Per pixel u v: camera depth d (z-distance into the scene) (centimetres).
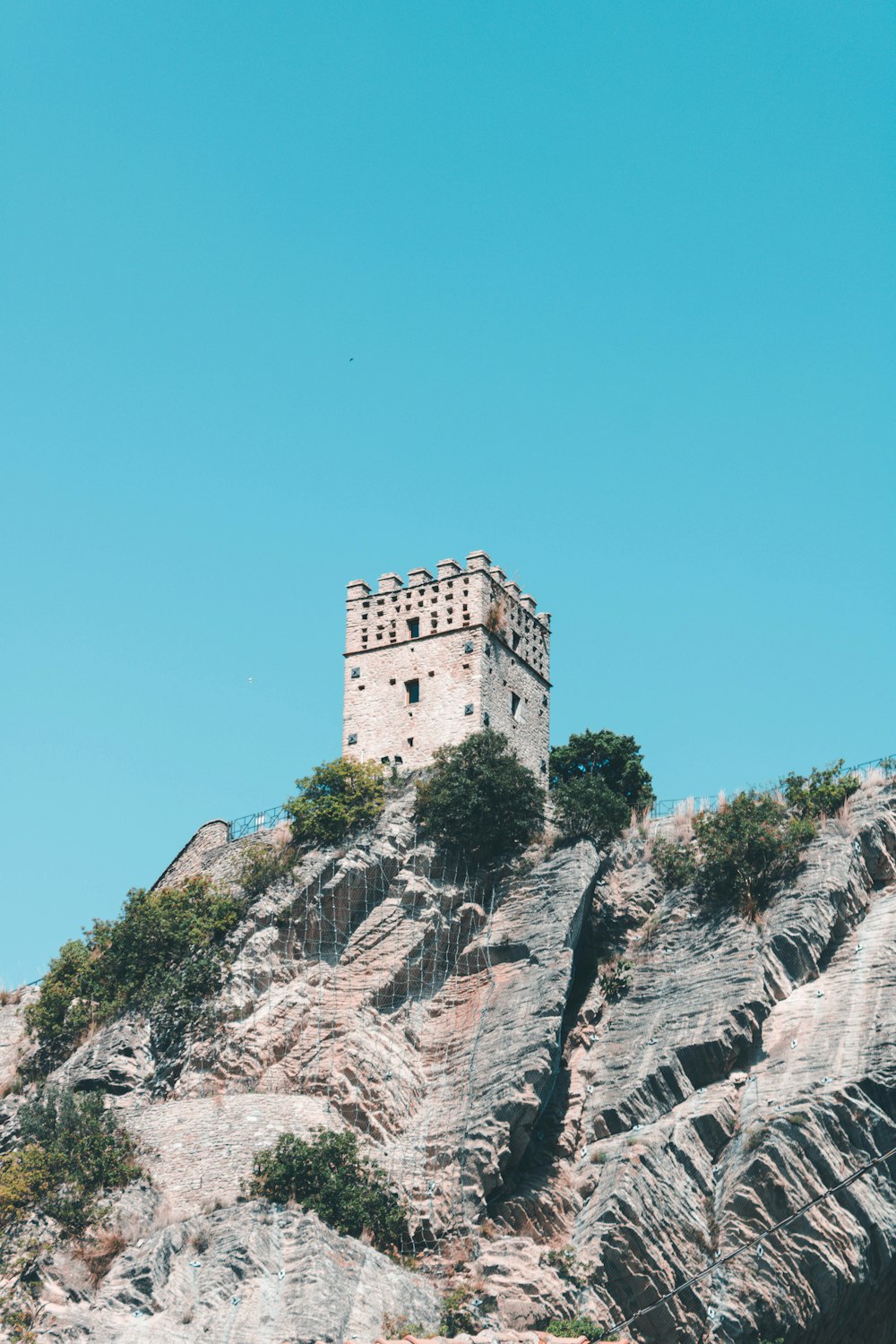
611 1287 6297
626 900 7706
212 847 8338
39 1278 5981
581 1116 6938
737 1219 6406
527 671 8750
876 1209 6356
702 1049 6869
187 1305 5956
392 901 7631
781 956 7062
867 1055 6619
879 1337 6431
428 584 8631
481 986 7388
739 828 7475
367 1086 7019
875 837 7400
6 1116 7369
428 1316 6191
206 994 7475
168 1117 6931
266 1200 6391
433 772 8025
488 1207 6656
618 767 9012
